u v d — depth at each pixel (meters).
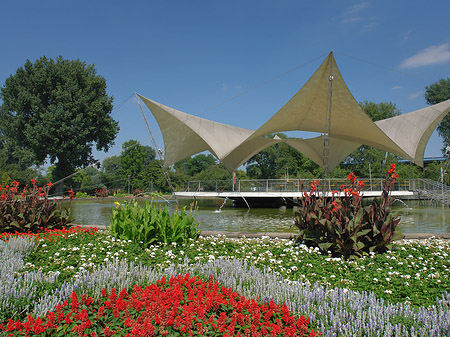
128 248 5.09
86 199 26.97
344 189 5.20
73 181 37.69
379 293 3.34
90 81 29.67
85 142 29.61
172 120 16.67
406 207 18.69
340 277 3.89
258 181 21.00
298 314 2.75
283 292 3.12
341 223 4.93
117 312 2.59
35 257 4.64
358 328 2.52
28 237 5.24
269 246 5.49
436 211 15.88
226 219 13.02
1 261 4.04
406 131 14.95
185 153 20.61
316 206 5.32
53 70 27.97
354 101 10.79
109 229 6.41
